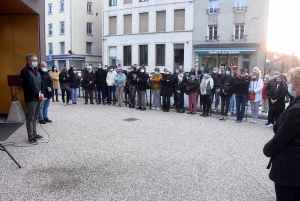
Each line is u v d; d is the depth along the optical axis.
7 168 4.77
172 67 28.67
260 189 4.10
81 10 35.59
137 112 11.00
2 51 9.07
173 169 4.84
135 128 8.05
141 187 4.09
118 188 4.05
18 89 8.94
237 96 9.30
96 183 4.21
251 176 4.59
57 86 14.00
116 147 6.11
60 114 10.22
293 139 2.44
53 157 5.38
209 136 7.27
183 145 6.36
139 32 30.38
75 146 6.14
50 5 36.53
